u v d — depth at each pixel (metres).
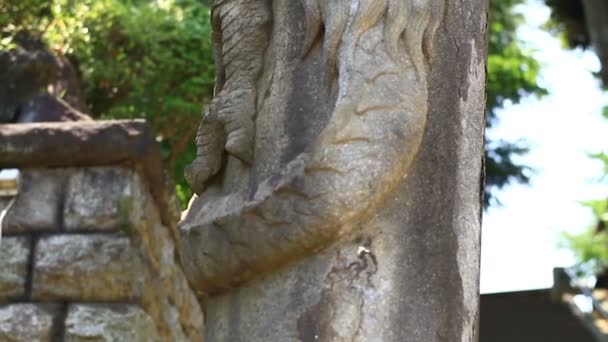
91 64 6.86
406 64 2.45
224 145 2.63
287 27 2.62
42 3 6.41
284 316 2.39
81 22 6.79
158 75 7.12
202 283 2.53
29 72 5.05
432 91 2.50
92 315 4.29
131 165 4.43
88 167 4.43
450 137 2.50
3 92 5.01
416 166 2.45
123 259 4.32
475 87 2.58
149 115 7.10
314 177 2.38
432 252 2.42
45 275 4.32
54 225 4.38
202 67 7.15
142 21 7.00
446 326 2.39
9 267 4.33
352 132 2.39
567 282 6.71
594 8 8.14
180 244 2.59
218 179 2.66
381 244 2.39
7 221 4.38
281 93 2.56
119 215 4.37
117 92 7.10
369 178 2.37
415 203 2.43
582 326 6.57
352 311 2.35
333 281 2.37
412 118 2.41
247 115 2.60
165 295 4.70
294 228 2.38
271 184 2.42
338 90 2.45
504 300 6.72
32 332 4.26
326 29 2.51
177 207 4.82
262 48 2.65
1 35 6.28
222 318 2.50
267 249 2.41
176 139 7.16
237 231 2.44
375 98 2.41
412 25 2.48
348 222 2.38
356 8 2.48
